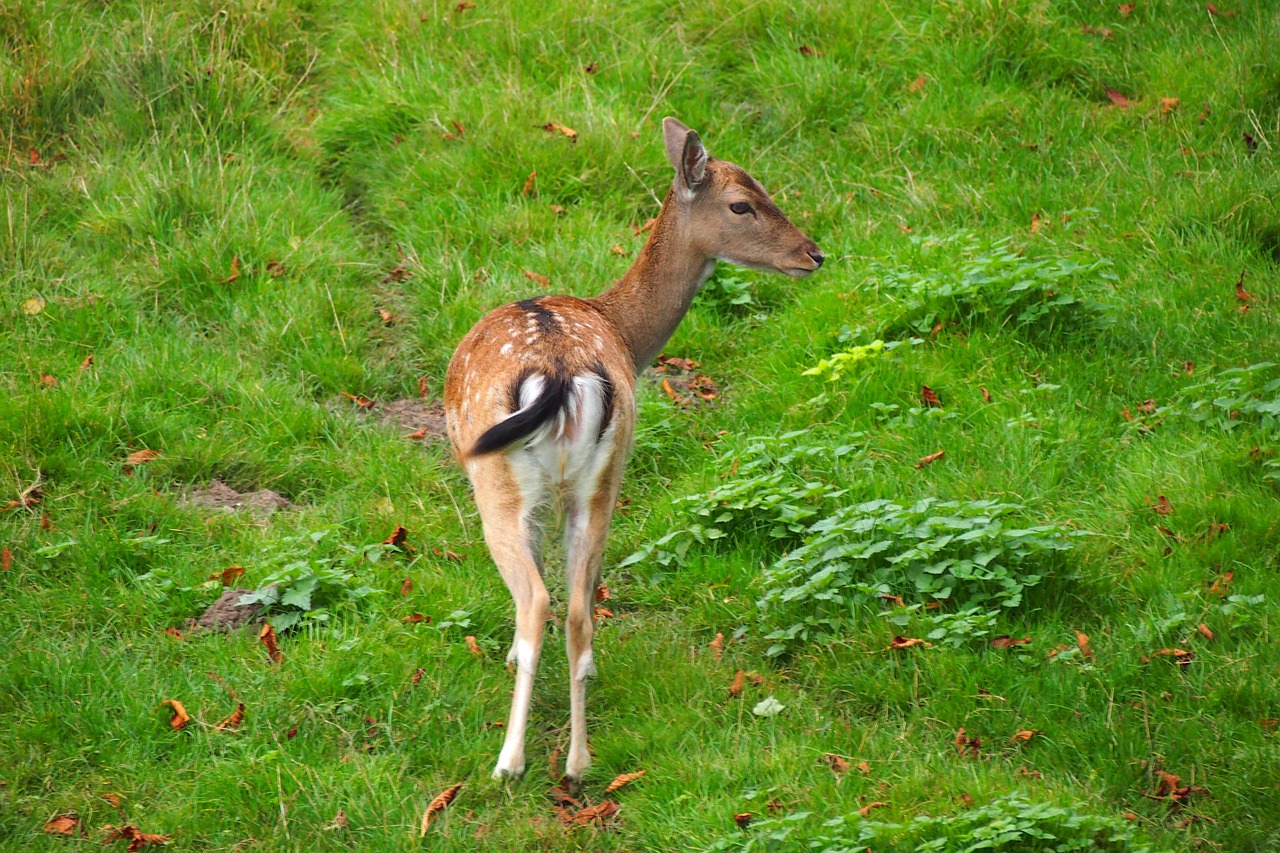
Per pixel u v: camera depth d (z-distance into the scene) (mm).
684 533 9820
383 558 9586
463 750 7797
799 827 6832
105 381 10938
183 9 16125
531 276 12680
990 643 8602
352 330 12258
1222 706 7953
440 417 11625
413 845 6992
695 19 16672
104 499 9766
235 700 8016
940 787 7203
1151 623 8578
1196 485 9656
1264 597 8594
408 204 14039
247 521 9812
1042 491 9930
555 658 8766
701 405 11742
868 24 16375
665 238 9781
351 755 7660
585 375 7719
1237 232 12758
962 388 11117
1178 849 6883
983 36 15883
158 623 8734
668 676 8406
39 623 8602
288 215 13406
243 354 11797
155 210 13117
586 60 16047
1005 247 12336
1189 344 11406
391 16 16469
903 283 12250
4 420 10148
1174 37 15742
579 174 14242
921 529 9109
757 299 13102
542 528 7824
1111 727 7746
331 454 10727
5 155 13719
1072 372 11242
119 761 7566
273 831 7113
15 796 7289
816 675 8523
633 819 7363
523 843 7109
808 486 9844
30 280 12016
